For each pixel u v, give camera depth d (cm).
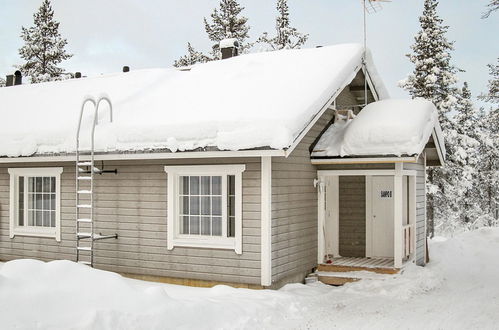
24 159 1187
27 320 610
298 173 1086
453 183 2780
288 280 1039
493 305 941
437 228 3053
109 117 1195
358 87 1411
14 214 1264
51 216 1229
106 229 1123
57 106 1408
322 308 895
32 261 732
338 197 1315
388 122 1104
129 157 1046
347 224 1315
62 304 662
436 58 2570
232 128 960
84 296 694
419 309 902
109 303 698
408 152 1047
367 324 800
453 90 2619
